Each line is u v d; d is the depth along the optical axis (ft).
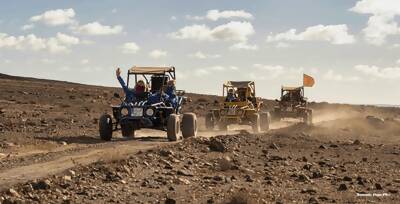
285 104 131.13
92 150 52.95
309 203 34.35
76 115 112.98
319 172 45.78
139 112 66.90
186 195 35.47
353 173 47.75
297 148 64.69
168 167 45.03
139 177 40.60
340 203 34.73
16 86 204.33
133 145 58.49
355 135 84.99
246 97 101.71
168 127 64.90
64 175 38.14
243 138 67.00
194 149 56.08
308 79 133.80
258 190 37.83
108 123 65.41
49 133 72.84
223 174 44.73
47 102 149.38
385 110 226.17
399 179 44.16
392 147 69.10
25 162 44.68
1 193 32.65
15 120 92.22
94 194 34.50
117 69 70.49
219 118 98.53
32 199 32.42
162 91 69.92
